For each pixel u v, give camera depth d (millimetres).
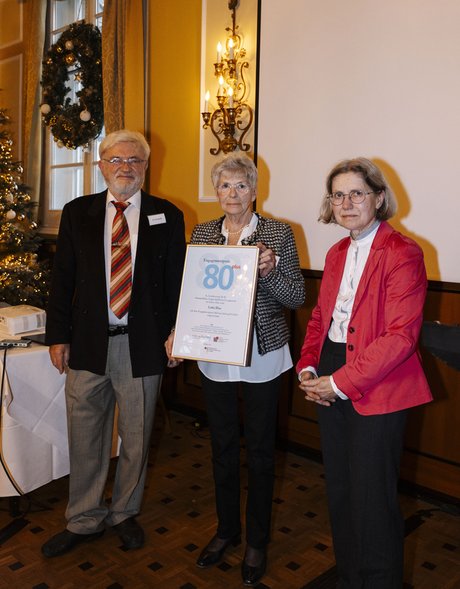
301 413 3301
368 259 1577
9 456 2387
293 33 3115
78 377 2211
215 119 3602
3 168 4781
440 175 2609
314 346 1800
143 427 2238
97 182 4992
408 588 2062
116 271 2158
